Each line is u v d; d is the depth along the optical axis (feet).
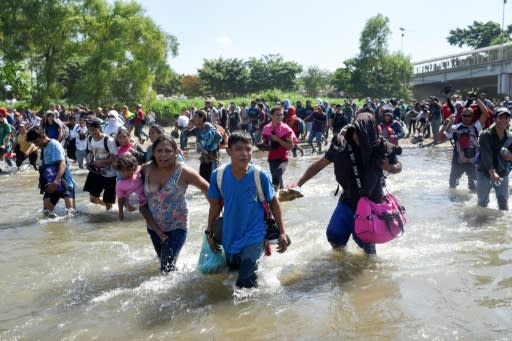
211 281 15.31
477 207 24.27
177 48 128.36
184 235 16.47
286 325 12.16
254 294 14.15
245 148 14.29
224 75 299.38
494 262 16.20
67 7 112.68
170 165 15.65
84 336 12.02
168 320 12.71
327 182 34.47
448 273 15.29
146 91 122.52
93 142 26.58
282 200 16.62
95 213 26.45
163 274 16.06
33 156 46.06
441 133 30.22
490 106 61.87
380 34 253.24
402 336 11.35
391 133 37.73
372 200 16.57
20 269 17.30
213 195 15.14
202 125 27.20
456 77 203.00
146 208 16.37
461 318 12.16
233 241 14.98
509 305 12.82
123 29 119.14
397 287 14.35
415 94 251.80
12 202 30.55
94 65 118.73
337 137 17.04
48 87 116.47
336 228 17.29
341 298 13.71
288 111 51.34
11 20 110.83
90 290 15.10
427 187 30.63
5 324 12.84
